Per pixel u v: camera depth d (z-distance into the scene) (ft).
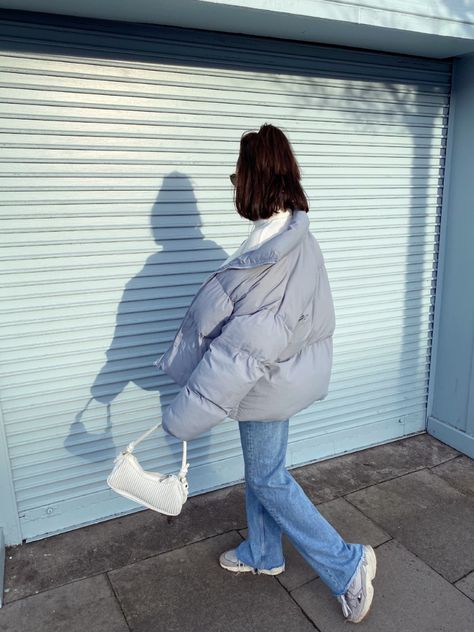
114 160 8.07
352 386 11.21
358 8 7.78
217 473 10.11
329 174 9.88
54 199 7.82
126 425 9.14
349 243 10.42
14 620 7.24
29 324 8.05
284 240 5.76
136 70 7.93
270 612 7.32
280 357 6.19
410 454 11.41
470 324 11.00
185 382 6.62
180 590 7.72
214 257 9.14
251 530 7.77
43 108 7.52
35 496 8.71
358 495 9.96
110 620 7.22
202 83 8.41
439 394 11.95
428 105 10.59
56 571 8.11
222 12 7.21
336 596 7.14
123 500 9.39
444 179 11.11
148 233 8.54
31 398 8.32
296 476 10.60
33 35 7.26
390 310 11.24
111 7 6.95
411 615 7.25
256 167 6.11
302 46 9.04
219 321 6.04
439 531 8.95
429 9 8.38
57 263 8.02
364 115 9.96
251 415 6.36
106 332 8.59
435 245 11.43
